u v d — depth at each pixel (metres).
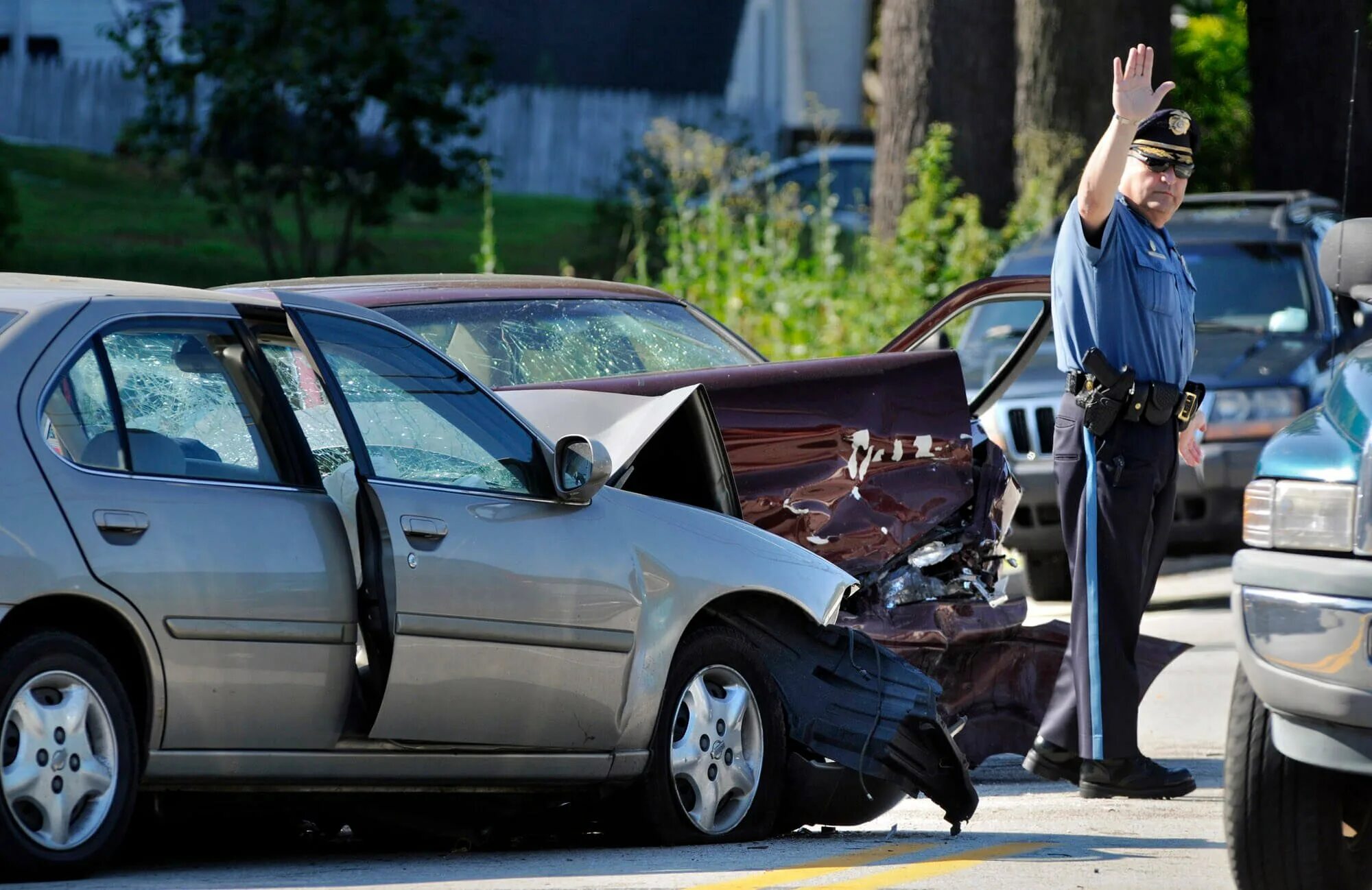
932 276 59.81
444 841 22.20
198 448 18.41
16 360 17.45
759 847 21.19
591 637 20.53
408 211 96.44
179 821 20.64
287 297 19.94
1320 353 42.84
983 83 68.62
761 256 58.00
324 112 69.81
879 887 18.16
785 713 22.42
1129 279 23.62
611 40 120.94
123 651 17.69
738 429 24.78
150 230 87.56
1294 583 17.05
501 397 24.25
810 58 132.25
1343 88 65.44
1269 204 49.97
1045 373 42.97
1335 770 17.28
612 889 17.83
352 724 19.03
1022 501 41.94
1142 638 26.94
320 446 20.61
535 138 113.50
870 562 25.52
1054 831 22.64
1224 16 91.75
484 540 19.81
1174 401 23.70
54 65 107.06
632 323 28.89
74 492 17.25
